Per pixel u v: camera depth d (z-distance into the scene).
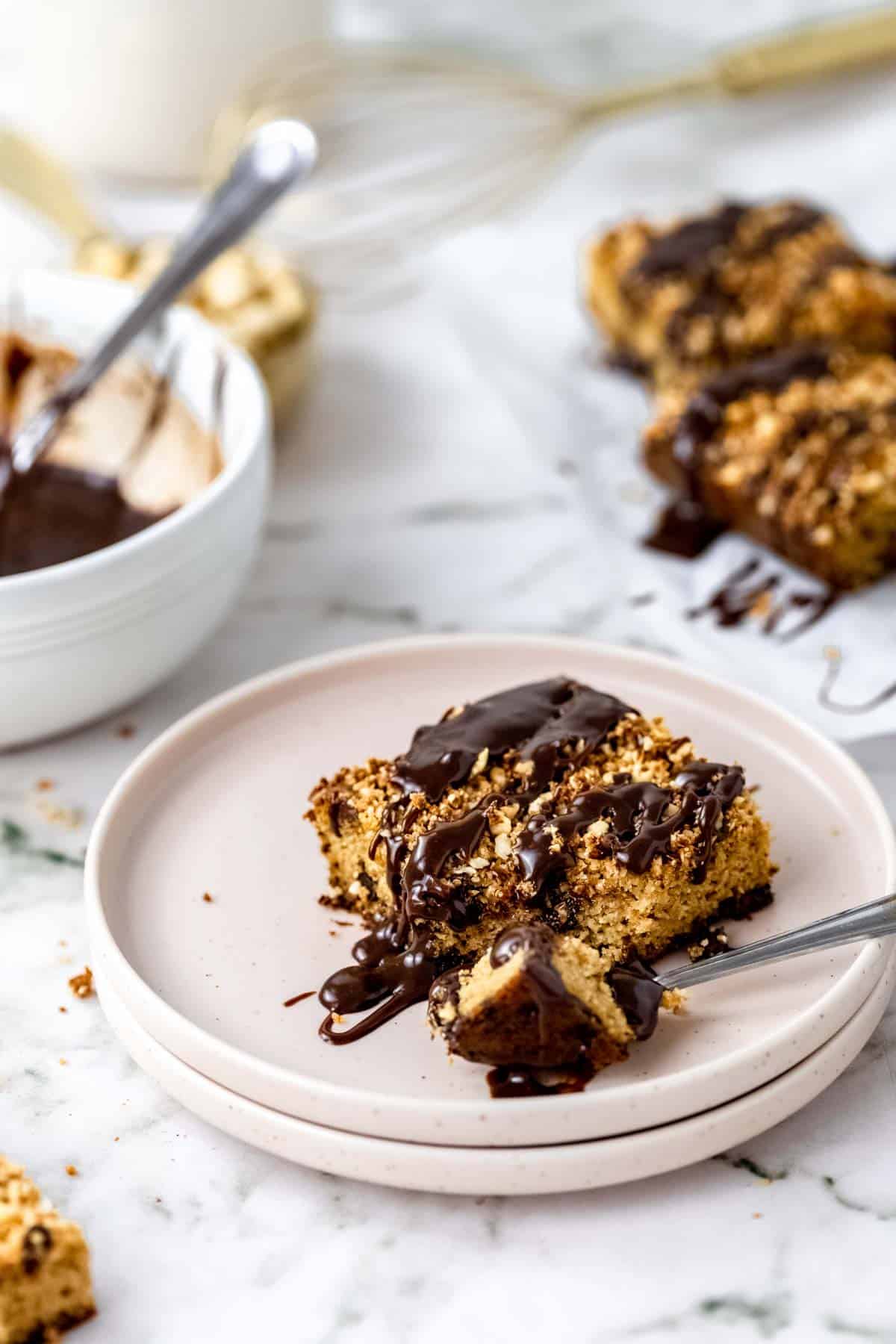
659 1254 0.57
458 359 0.89
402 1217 0.58
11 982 0.63
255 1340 0.55
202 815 0.65
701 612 0.75
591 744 0.63
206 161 0.98
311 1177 0.58
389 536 0.79
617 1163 0.57
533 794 0.62
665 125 1.06
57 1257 0.54
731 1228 0.57
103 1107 0.60
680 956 0.62
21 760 0.70
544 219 0.98
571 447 0.83
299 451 0.84
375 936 0.62
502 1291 0.56
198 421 0.74
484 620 0.75
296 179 0.76
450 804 0.62
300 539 0.79
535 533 0.79
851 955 0.60
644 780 0.62
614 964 0.60
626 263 0.86
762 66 0.98
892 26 0.99
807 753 0.66
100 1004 0.62
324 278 0.93
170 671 0.70
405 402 0.86
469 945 0.61
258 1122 0.57
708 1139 0.57
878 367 0.79
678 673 0.69
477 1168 0.56
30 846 0.67
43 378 0.77
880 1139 0.59
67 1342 0.55
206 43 0.93
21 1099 0.60
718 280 0.84
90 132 0.97
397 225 0.97
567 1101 0.56
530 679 0.70
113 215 0.96
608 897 0.61
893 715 0.70
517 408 0.85
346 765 0.67
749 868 0.62
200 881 0.63
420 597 0.76
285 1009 0.60
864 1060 0.61
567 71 1.07
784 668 0.72
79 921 0.65
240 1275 0.56
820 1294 0.56
